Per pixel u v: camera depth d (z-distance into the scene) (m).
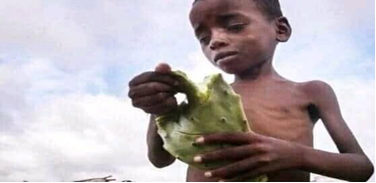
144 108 0.70
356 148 0.83
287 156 0.73
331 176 0.77
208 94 0.71
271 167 0.72
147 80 0.69
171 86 0.70
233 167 0.71
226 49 0.79
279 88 0.85
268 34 0.83
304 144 0.80
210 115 0.71
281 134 0.80
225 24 0.80
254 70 0.86
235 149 0.71
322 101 0.85
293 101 0.84
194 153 0.72
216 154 0.71
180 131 0.73
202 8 0.81
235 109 0.72
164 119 0.75
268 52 0.84
